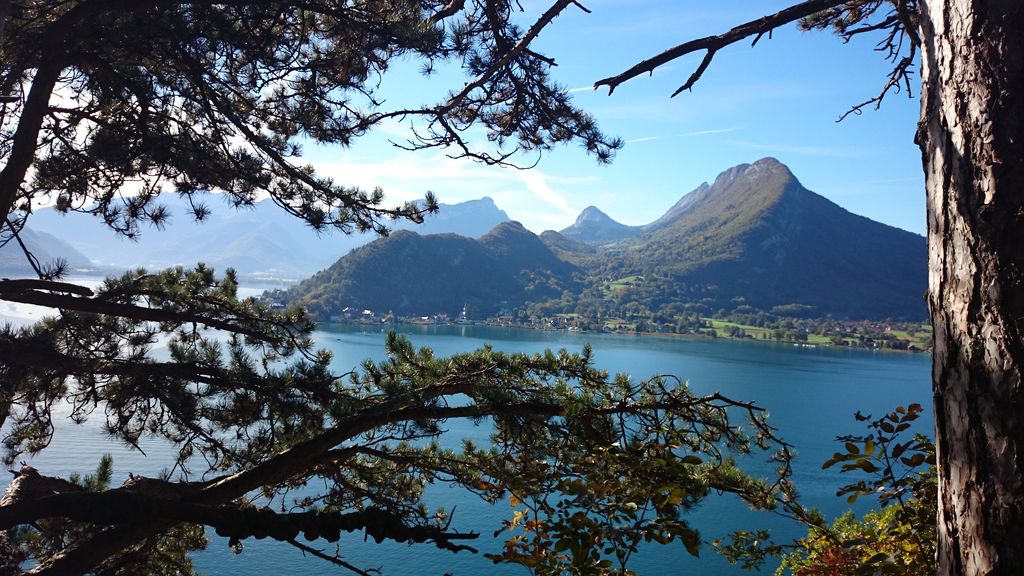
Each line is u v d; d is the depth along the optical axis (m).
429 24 4.45
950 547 1.64
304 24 4.66
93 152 4.64
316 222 5.26
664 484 2.47
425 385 4.45
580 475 2.72
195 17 4.23
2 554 4.21
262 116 5.28
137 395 4.84
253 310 5.50
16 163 4.23
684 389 4.19
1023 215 1.57
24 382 4.61
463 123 5.20
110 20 4.09
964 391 1.62
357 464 5.31
